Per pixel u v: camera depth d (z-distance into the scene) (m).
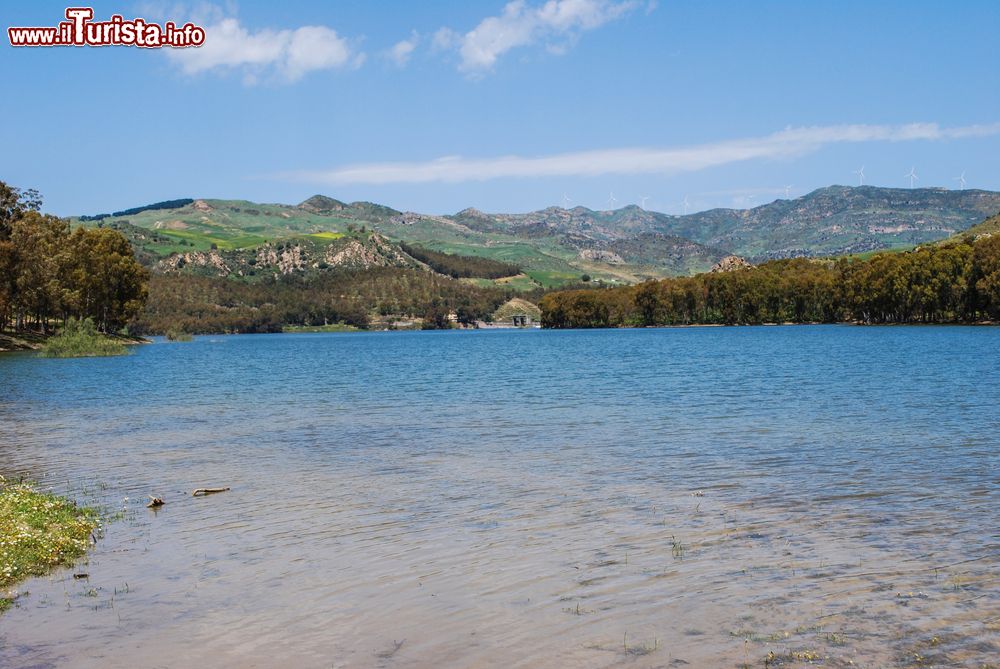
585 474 25.19
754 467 25.75
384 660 11.88
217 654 12.18
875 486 22.67
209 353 131.88
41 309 128.25
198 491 23.38
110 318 148.12
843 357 85.69
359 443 32.88
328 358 114.56
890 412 39.06
